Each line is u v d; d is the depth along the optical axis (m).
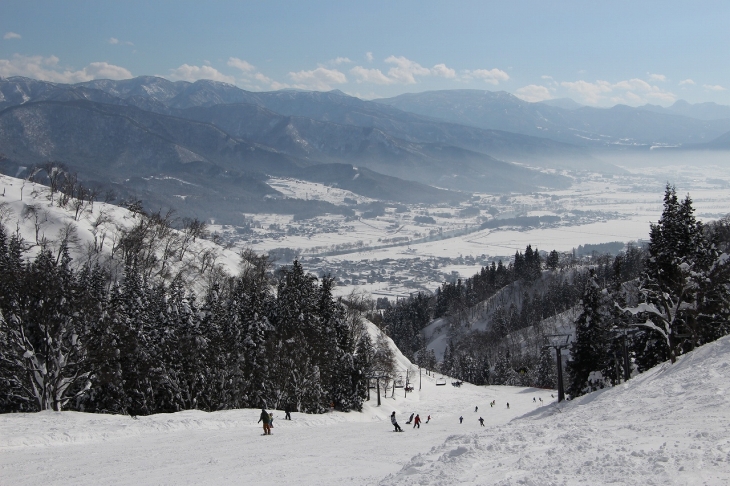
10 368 52.25
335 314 90.38
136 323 61.53
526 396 141.88
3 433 38.16
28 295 52.28
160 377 61.31
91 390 58.31
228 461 32.22
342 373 86.19
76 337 54.56
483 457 20.34
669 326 47.69
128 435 42.81
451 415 104.31
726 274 48.91
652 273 57.88
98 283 70.00
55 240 117.94
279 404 71.56
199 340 64.69
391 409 106.56
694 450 16.62
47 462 31.59
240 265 143.12
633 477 14.91
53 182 142.00
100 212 135.25
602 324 67.19
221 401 66.69
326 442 42.25
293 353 73.25
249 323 71.62
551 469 17.06
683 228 57.12
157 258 126.00
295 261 83.50
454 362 198.12
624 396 34.69
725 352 34.69
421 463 21.98
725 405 24.08
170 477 27.45
